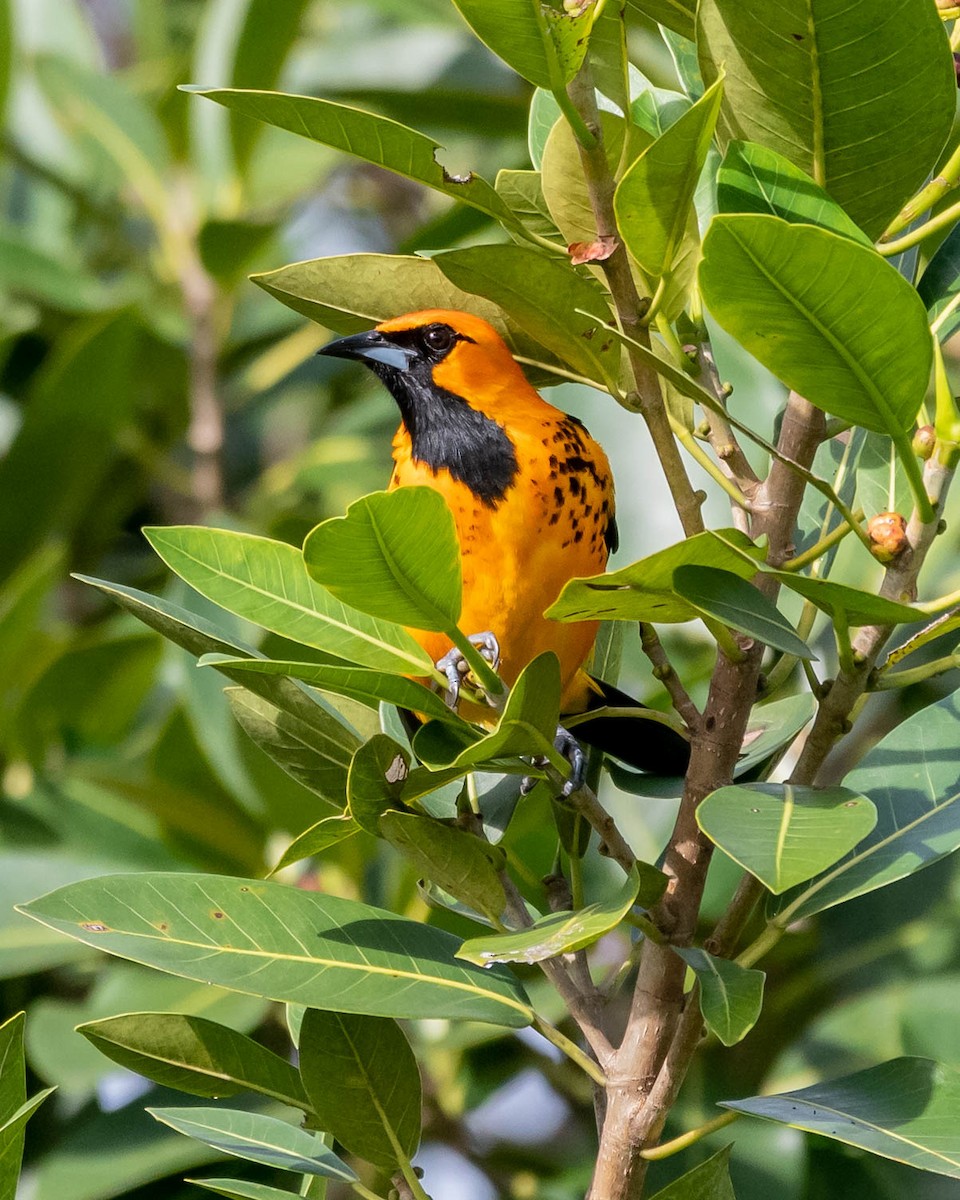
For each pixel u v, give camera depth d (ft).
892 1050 28.60
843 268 13.33
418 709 16.88
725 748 17.92
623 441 31.14
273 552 17.75
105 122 42.73
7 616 34.01
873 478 19.71
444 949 18.35
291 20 39.65
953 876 29.71
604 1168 17.60
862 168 16.01
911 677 16.16
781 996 29.48
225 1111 19.70
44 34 47.67
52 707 34.81
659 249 16.38
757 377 29.96
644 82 22.18
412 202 49.42
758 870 13.64
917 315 13.67
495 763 17.10
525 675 15.01
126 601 17.70
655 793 23.85
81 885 17.69
